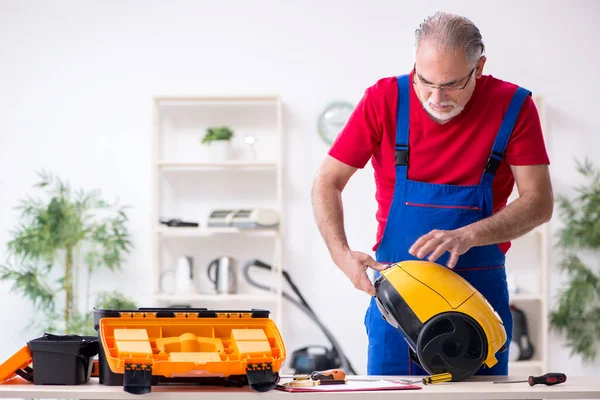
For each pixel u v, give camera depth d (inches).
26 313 185.2
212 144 181.5
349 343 185.6
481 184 85.4
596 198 182.9
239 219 177.0
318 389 67.1
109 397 64.2
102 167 187.2
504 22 189.2
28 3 188.1
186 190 187.5
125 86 188.2
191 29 189.3
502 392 66.3
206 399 64.8
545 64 189.2
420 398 65.4
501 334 73.7
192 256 185.2
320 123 187.2
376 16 188.7
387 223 87.2
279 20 189.0
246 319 73.4
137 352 65.7
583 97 189.2
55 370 68.2
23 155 186.7
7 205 186.2
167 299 179.5
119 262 185.3
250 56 188.9
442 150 85.4
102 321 69.9
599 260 188.1
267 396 64.9
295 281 186.7
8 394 64.7
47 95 187.6
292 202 187.2
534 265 188.1
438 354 71.7
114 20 188.7
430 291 72.4
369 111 87.4
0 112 187.3
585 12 189.2
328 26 188.5
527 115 84.8
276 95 182.2
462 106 80.7
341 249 81.9
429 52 77.5
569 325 182.5
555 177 188.5
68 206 180.2
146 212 187.0
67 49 188.1
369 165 186.5
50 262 180.9
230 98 181.6
